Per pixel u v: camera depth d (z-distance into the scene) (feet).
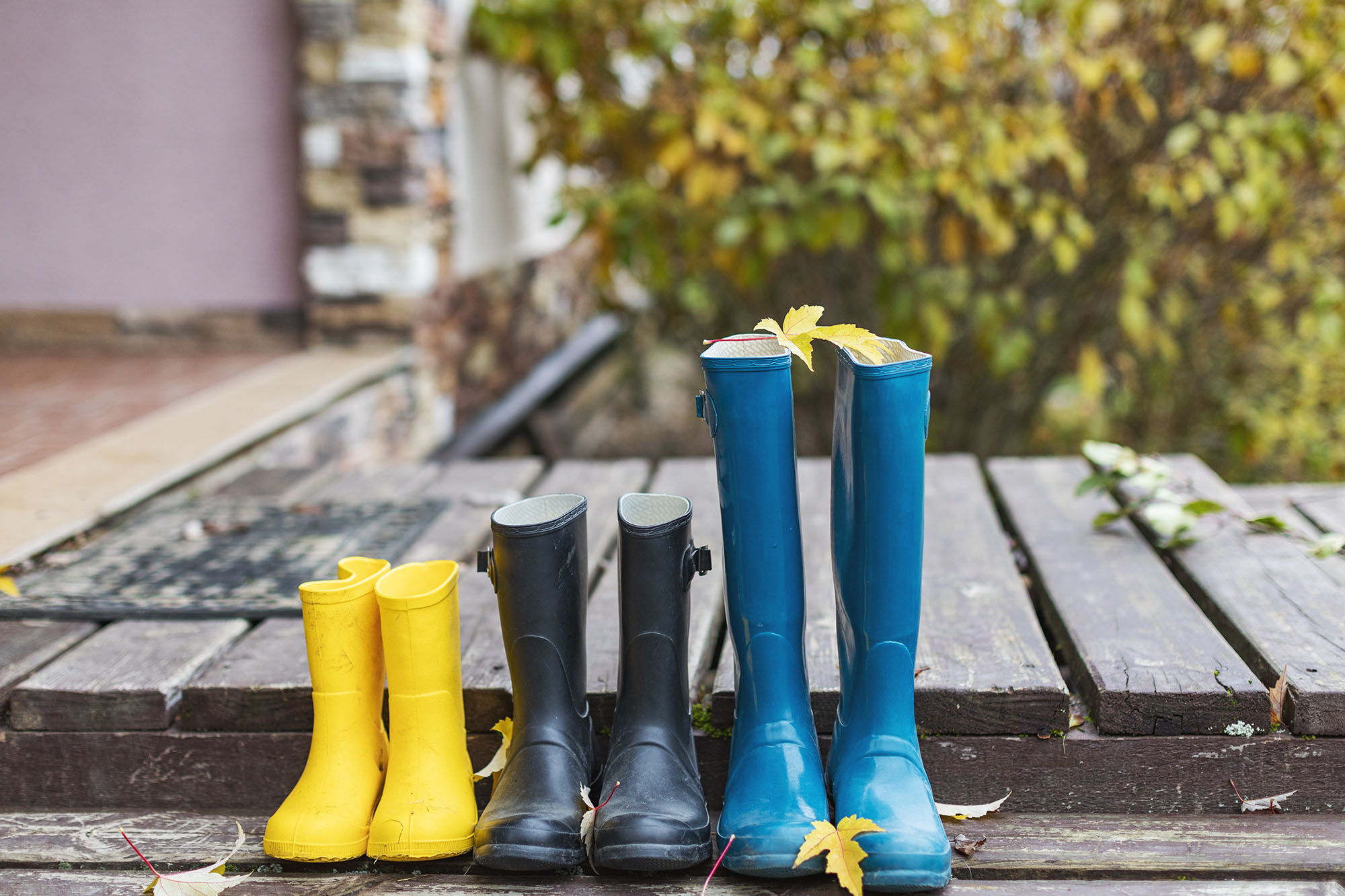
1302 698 4.77
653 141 13.07
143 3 13.64
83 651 5.66
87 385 12.16
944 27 11.24
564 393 19.29
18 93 14.03
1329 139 11.07
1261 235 12.43
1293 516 7.54
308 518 7.95
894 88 11.48
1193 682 4.90
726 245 11.78
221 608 6.13
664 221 12.91
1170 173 11.43
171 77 13.78
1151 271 12.64
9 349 14.52
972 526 7.27
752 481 4.61
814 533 7.39
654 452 19.53
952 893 4.32
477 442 14.69
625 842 4.34
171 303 14.25
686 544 4.79
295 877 4.59
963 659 5.25
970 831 4.78
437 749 4.69
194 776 5.29
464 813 4.64
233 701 5.22
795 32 12.01
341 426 11.62
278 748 5.23
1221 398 14.05
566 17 13.00
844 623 4.81
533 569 4.67
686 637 4.88
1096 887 4.34
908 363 4.41
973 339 12.90
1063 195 12.37
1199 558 6.55
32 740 5.31
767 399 4.56
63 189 14.16
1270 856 4.49
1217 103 11.73
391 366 12.92
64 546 7.35
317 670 4.72
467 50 14.97
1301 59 10.62
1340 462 13.88
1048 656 5.26
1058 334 13.30
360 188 13.17
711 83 11.94
